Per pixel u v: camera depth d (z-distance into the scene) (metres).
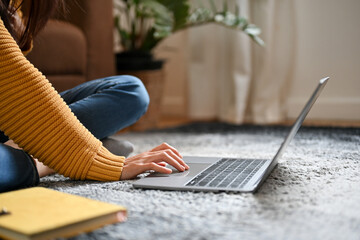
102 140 1.41
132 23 2.77
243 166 1.26
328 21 2.88
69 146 1.12
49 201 0.90
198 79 3.10
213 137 2.17
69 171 1.14
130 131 2.55
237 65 2.93
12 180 1.08
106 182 1.17
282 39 2.93
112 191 1.08
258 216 0.88
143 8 2.72
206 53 3.07
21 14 1.41
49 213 0.81
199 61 3.09
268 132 2.29
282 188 1.07
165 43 3.36
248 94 3.02
